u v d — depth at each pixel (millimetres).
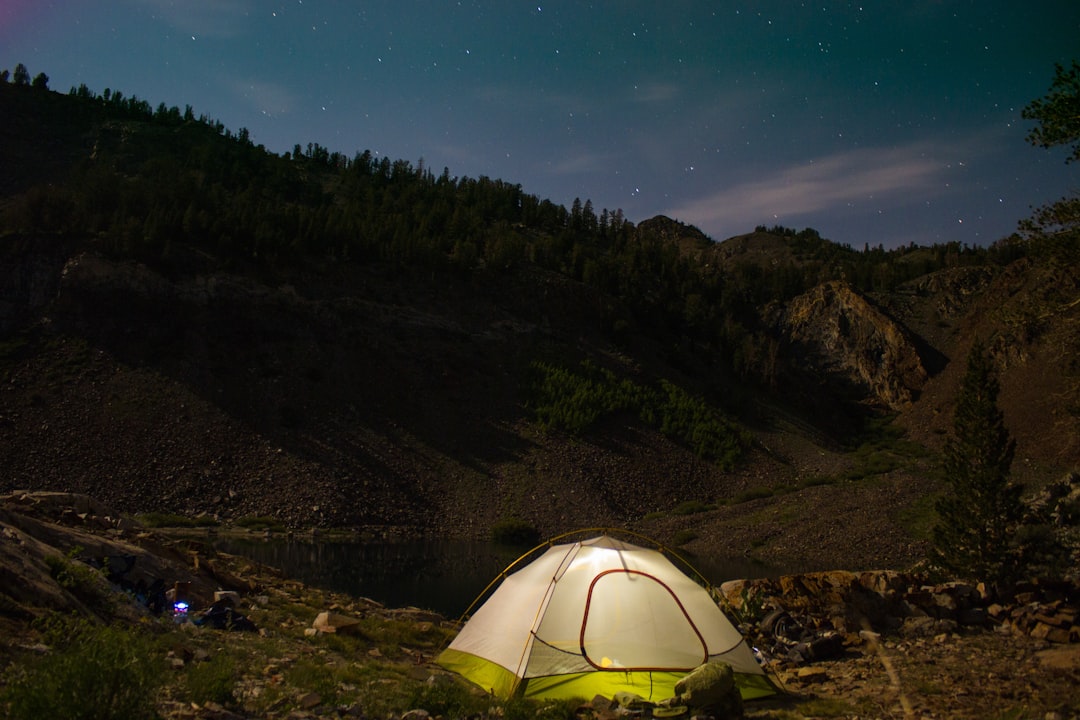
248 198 150250
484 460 98250
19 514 15062
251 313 107375
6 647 8312
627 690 12000
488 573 52625
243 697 9141
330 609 19328
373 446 94188
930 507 76812
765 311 185375
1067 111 18406
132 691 6758
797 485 101500
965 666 13898
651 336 149250
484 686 12578
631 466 103062
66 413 82875
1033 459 88125
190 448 83312
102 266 100000
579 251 165375
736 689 11164
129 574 15484
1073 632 15562
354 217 142125
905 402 146875
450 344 120375
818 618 17281
